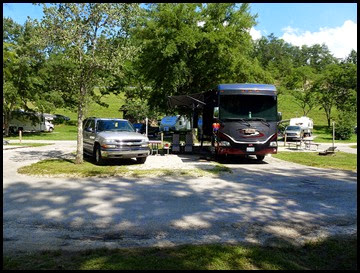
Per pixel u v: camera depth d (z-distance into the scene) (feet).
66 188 27.25
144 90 128.26
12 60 28.48
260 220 18.99
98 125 45.88
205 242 15.28
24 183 29.09
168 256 12.94
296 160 50.44
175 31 79.15
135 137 42.11
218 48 80.23
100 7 37.47
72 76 40.09
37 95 118.62
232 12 86.63
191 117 79.41
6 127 112.27
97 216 19.40
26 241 15.12
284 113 215.92
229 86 44.80
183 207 21.71
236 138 44.37
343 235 16.46
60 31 36.94
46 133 131.54
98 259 12.55
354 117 123.03
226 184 30.14
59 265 11.94
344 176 35.60
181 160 48.06
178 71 79.56
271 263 12.48
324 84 169.89
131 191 26.50
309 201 23.86
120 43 40.70
